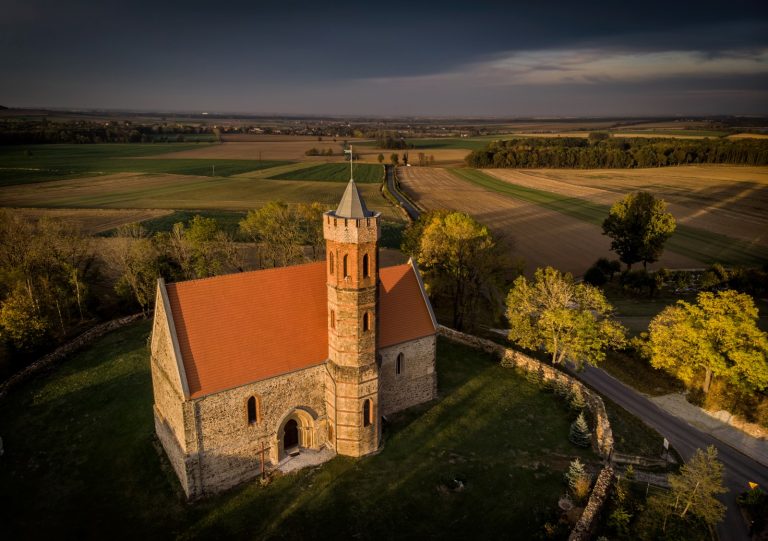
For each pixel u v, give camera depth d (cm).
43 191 15738
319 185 18088
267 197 15662
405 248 8544
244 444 3844
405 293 4841
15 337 5522
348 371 3928
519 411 4903
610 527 3516
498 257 6894
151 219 12281
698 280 8825
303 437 4262
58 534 3384
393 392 4756
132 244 7331
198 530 3419
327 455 4175
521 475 4019
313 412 4159
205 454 3669
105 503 3647
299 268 4247
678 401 5262
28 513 3553
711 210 13775
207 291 3819
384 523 3516
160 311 3684
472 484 3903
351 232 3584
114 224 11706
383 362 4594
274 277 4122
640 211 8856
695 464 3572
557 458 4250
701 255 10325
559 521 3484
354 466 4062
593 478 3966
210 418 3631
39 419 4597
